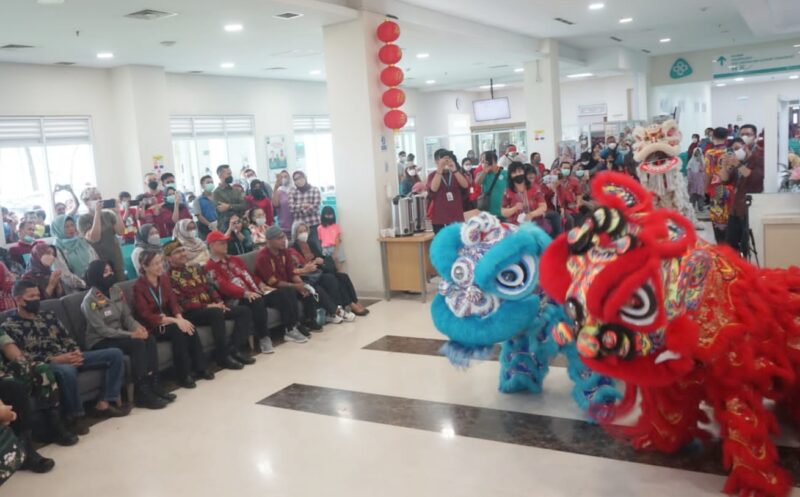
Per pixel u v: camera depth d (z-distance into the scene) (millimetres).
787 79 24172
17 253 6359
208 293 5035
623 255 2221
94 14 6516
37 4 5965
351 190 7078
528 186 6191
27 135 9352
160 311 4617
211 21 7117
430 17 8547
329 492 2963
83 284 5449
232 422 3869
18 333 3830
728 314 2510
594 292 2211
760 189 6066
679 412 2926
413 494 2889
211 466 3316
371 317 6176
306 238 6238
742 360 2531
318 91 14625
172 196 8148
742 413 2574
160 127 10414
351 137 7020
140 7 6348
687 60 16453
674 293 2287
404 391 4176
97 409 4074
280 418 3883
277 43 8867
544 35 11703
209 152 12227
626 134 11336
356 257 7141
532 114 12609
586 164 10219
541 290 3549
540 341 3789
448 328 3357
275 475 3166
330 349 5230
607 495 2746
